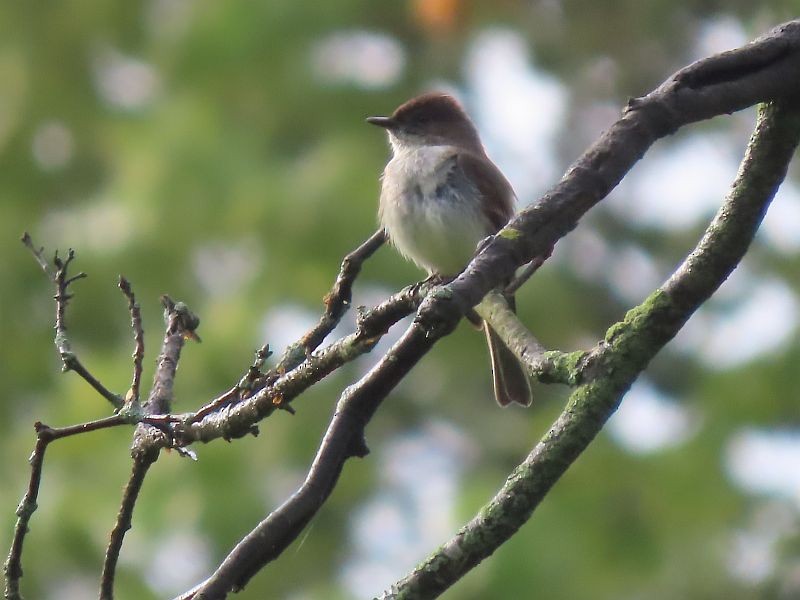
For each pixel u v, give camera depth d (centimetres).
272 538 496
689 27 1562
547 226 422
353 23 1360
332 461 515
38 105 1368
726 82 464
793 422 1135
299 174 1251
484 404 1433
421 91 1395
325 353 498
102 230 1246
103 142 1355
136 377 530
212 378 1172
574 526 1073
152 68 1373
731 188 490
